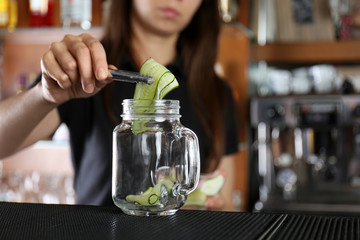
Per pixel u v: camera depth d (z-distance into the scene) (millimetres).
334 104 2043
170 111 587
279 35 2324
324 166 2096
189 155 592
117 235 467
